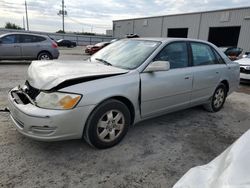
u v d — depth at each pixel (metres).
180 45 3.85
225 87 4.88
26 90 2.96
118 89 2.89
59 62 3.52
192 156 2.98
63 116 2.52
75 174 2.48
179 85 3.68
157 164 2.75
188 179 1.49
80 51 24.80
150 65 3.21
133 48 3.70
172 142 3.33
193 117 4.45
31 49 10.73
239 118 4.54
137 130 3.67
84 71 2.93
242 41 22.03
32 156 2.76
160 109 3.53
